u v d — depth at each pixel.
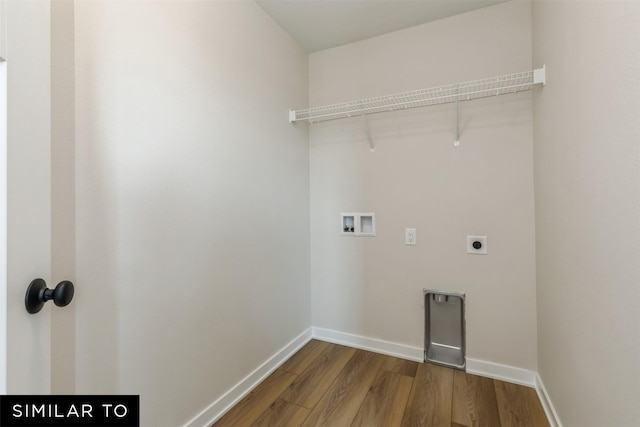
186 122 1.25
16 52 0.65
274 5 1.73
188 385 1.26
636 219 0.66
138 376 1.07
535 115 1.57
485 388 1.62
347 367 1.85
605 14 0.79
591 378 0.91
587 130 0.91
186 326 1.25
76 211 0.88
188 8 1.27
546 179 1.38
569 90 1.06
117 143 1.00
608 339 0.80
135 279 1.06
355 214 2.12
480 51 1.75
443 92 1.82
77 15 0.88
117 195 1.00
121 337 1.01
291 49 2.06
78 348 0.89
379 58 2.04
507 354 1.70
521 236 1.66
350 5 1.73
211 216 1.38
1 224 0.62
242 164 1.58
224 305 1.46
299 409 1.47
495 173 1.72
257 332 1.70
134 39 1.05
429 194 1.88
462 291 1.80
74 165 0.88
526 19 1.65
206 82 1.35
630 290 0.69
